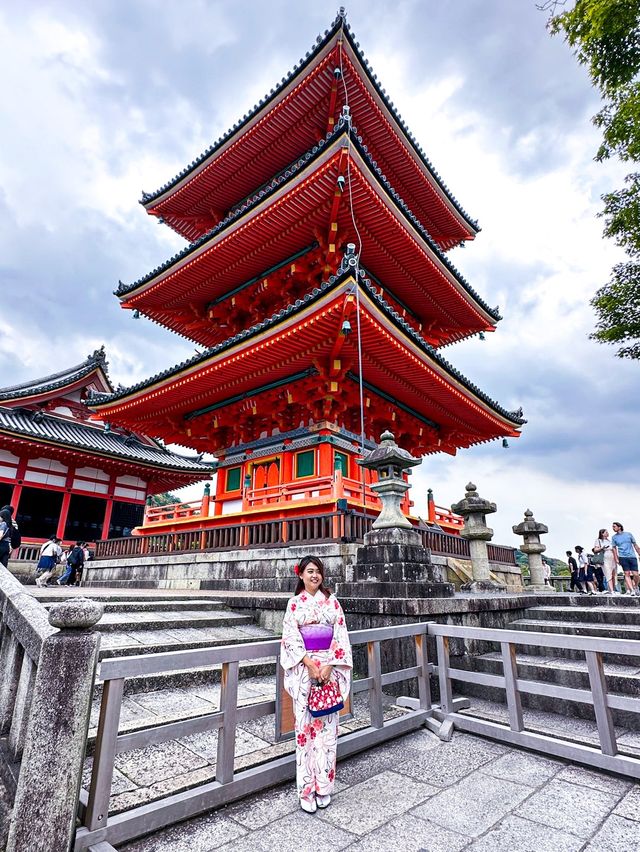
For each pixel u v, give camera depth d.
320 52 16.84
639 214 14.60
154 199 23.12
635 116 12.77
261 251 17.66
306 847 3.18
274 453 17.61
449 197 22.64
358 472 17.59
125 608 8.18
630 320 16.16
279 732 4.23
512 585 18.52
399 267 18.45
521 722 4.99
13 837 2.82
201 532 14.02
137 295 20.92
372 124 18.94
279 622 8.52
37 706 3.06
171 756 4.41
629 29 12.13
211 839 3.27
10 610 4.55
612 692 6.02
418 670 5.81
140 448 28.56
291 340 14.05
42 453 23.38
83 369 27.78
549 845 3.21
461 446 24.22
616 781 4.15
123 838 3.12
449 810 3.69
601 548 16.38
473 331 23.91
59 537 23.58
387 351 14.63
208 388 17.28
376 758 4.72
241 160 20.64
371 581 7.88
